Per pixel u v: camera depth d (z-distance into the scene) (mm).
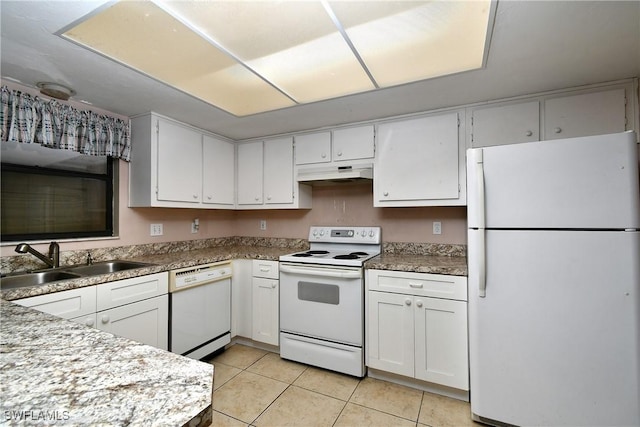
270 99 2178
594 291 1409
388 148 2416
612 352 1380
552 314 1479
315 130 2734
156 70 1725
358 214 2857
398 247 2658
